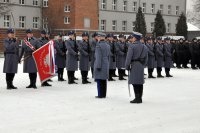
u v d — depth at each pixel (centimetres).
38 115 1093
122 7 6638
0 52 5366
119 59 2061
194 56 2939
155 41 2278
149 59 2183
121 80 2059
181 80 2083
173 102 1337
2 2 5403
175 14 7600
